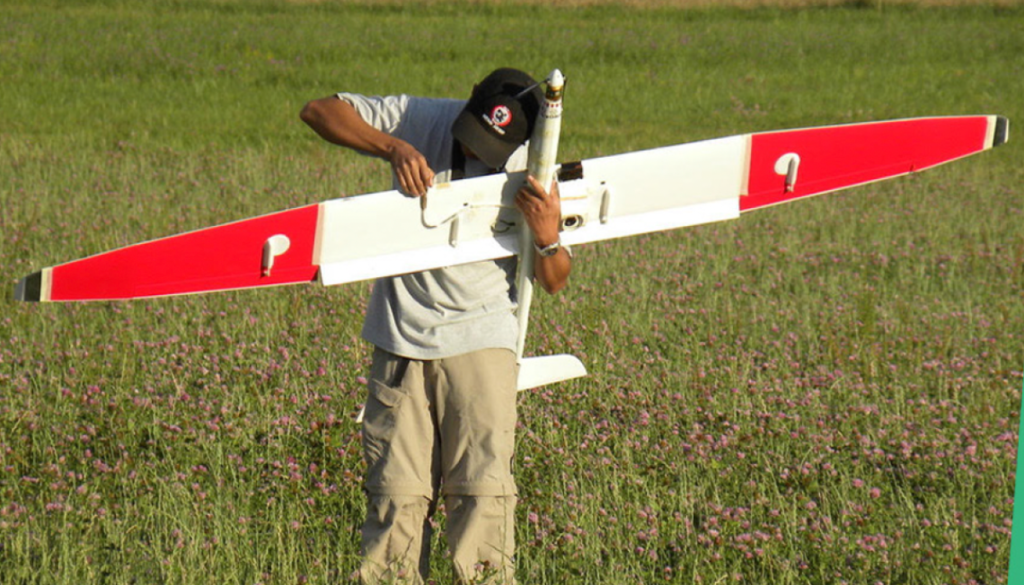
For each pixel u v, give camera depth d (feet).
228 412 73.56
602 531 62.80
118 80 278.67
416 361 54.44
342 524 62.64
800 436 77.00
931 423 80.02
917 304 116.26
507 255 55.88
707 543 60.80
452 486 54.19
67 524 58.18
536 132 53.31
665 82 305.32
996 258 136.77
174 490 63.31
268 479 66.59
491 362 54.29
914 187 181.68
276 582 55.16
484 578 52.49
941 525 64.28
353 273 54.34
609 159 58.23
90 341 90.53
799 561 60.39
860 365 94.17
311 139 215.72
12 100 244.83
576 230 58.23
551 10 414.21
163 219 135.44
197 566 55.72
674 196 59.77
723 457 73.20
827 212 161.38
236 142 206.39
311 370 85.81
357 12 401.70
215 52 319.27
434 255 54.80
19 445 70.33
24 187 147.74
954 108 282.56
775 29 388.98
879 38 373.61
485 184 54.95
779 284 121.90
